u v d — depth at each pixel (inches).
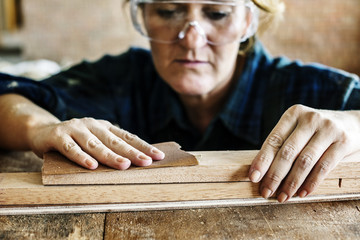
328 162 27.4
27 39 218.1
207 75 43.2
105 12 217.3
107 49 221.8
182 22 40.1
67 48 220.2
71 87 52.4
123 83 55.6
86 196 27.4
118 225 26.0
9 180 28.0
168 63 43.1
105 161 27.6
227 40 41.0
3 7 214.2
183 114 51.9
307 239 24.6
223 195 28.5
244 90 49.2
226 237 24.8
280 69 49.8
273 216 27.3
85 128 30.6
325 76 46.6
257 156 27.6
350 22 208.5
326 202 29.4
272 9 43.3
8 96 42.3
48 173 26.8
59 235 24.9
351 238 24.8
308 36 210.4
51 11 215.2
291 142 27.4
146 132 54.8
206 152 31.0
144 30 44.7
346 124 29.6
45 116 39.1
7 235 24.8
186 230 25.5
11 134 38.2
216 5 39.2
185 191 28.1
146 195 27.8
